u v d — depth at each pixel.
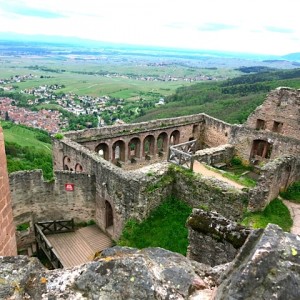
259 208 15.55
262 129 27.27
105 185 19.66
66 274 3.91
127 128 28.27
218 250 8.64
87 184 20.89
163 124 31.03
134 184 17.11
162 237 16.23
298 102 24.33
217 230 8.62
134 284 3.70
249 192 15.61
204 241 8.93
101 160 20.30
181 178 18.48
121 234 17.25
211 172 21.92
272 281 3.08
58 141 24.12
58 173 20.62
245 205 15.73
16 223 20.25
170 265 4.18
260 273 3.15
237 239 8.21
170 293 3.71
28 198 20.31
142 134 29.20
